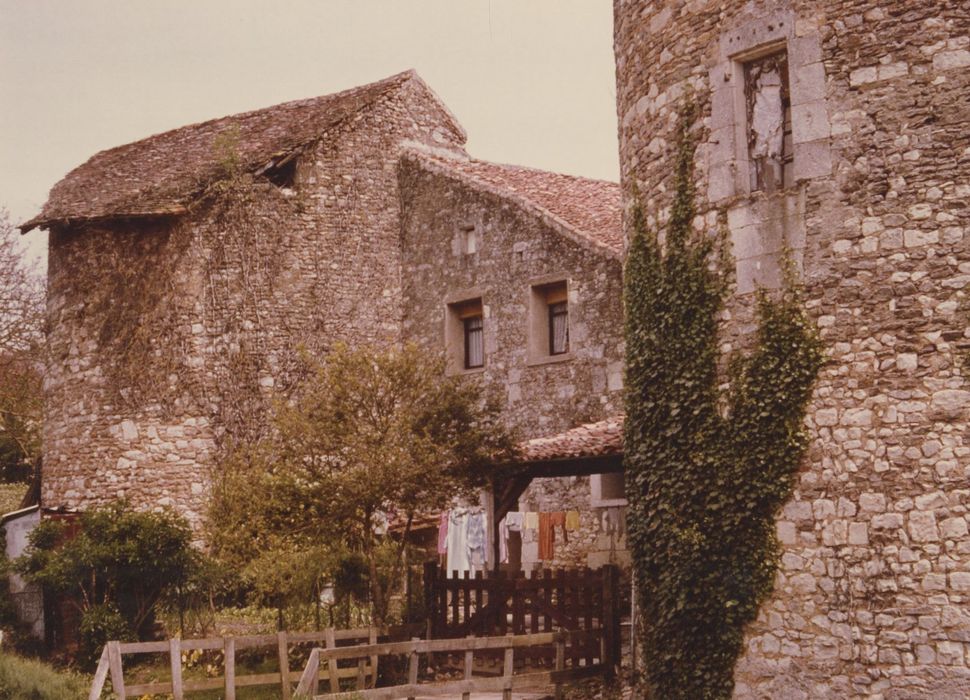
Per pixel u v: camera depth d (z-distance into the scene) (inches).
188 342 781.9
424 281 825.5
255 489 540.1
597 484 695.7
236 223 800.9
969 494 374.9
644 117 475.2
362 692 445.7
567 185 837.8
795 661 399.2
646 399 450.6
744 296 423.8
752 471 412.8
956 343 383.6
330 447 535.8
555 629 593.0
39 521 755.4
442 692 461.4
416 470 522.0
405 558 614.9
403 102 874.1
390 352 566.3
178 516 671.1
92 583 646.5
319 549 576.7
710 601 420.8
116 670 430.3
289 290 808.9
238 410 781.9
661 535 438.9
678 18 458.9
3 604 726.5
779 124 430.9
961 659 369.1
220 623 648.4
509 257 767.7
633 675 483.8
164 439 775.7
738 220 428.1
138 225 797.2
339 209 832.9
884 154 399.5
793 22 418.6
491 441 566.6
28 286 1064.2
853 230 402.3
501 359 762.2
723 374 427.8
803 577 400.5
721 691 416.2
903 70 398.9
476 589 564.4
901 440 387.5
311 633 501.7
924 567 378.9
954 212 388.5
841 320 401.7
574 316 723.4
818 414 402.9
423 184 837.2
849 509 393.7
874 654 384.2
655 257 458.0
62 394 818.2
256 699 508.1
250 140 855.7
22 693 475.8
